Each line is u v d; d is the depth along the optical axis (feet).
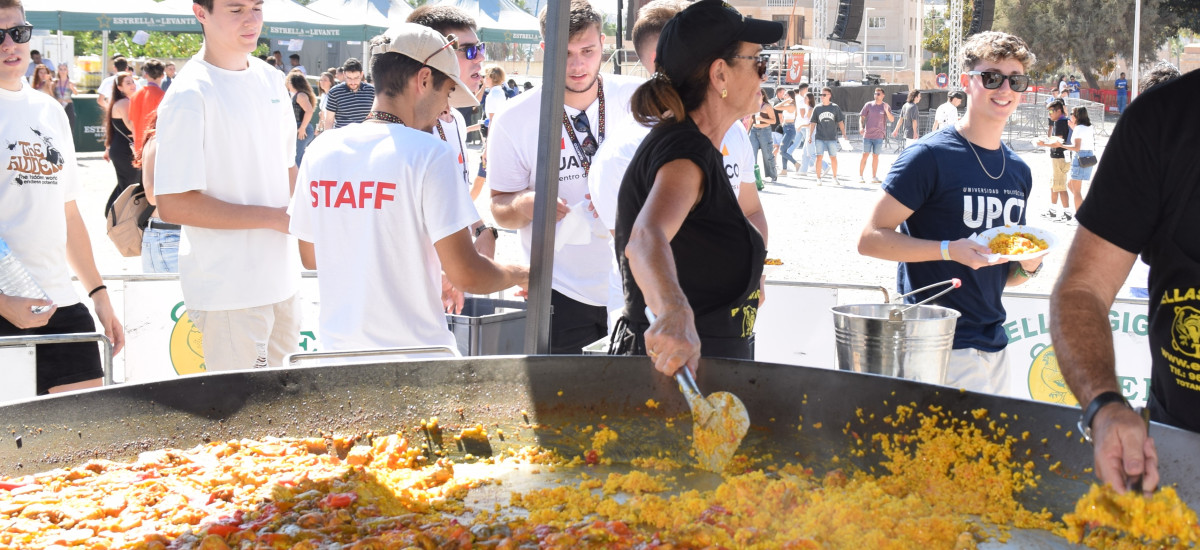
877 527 6.16
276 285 12.25
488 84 47.16
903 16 184.85
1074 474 6.39
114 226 17.02
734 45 7.92
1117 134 6.39
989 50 11.66
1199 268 6.26
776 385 7.70
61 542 5.97
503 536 6.19
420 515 6.68
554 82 8.59
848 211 47.62
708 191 7.77
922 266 11.91
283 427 7.87
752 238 8.30
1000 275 11.90
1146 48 143.74
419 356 9.80
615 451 7.97
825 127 59.06
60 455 6.97
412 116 10.11
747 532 6.03
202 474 7.14
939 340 9.27
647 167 7.91
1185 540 5.06
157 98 27.89
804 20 139.33
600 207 10.71
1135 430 5.29
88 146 65.05
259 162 12.06
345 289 9.75
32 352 11.34
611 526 6.17
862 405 7.34
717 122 8.25
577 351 13.02
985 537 6.19
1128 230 6.32
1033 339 15.61
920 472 7.01
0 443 6.68
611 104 13.21
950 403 6.96
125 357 15.66
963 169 11.82
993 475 6.72
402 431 8.04
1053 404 6.55
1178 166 6.13
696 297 8.29
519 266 10.39
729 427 7.22
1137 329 15.16
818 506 6.39
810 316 16.19
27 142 12.34
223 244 11.84
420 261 9.75
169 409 7.46
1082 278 6.39
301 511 6.63
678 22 8.04
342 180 9.65
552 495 6.97
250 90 11.94
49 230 12.60
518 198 13.02
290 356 8.27
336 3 68.08
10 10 12.15
